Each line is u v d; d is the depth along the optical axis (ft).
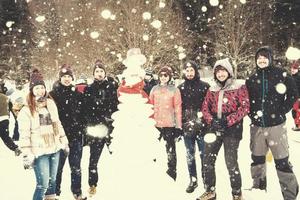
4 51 114.52
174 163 22.81
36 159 17.30
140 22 95.09
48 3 104.99
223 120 18.35
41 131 17.26
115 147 18.58
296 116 36.09
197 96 21.21
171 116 22.54
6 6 117.70
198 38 104.06
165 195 18.51
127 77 17.49
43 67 98.58
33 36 111.34
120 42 94.38
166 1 100.01
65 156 18.47
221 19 96.58
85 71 93.66
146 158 18.85
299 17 93.50
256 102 18.38
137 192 18.54
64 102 19.21
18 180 24.13
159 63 94.63
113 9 97.60
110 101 20.39
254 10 95.86
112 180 19.93
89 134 20.04
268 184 21.33
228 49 94.22
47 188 17.67
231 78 18.79
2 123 30.32
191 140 21.24
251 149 19.22
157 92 22.71
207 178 19.16
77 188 19.76
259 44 95.04
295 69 32.73
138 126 18.12
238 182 18.57
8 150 32.96
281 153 18.07
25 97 17.49
